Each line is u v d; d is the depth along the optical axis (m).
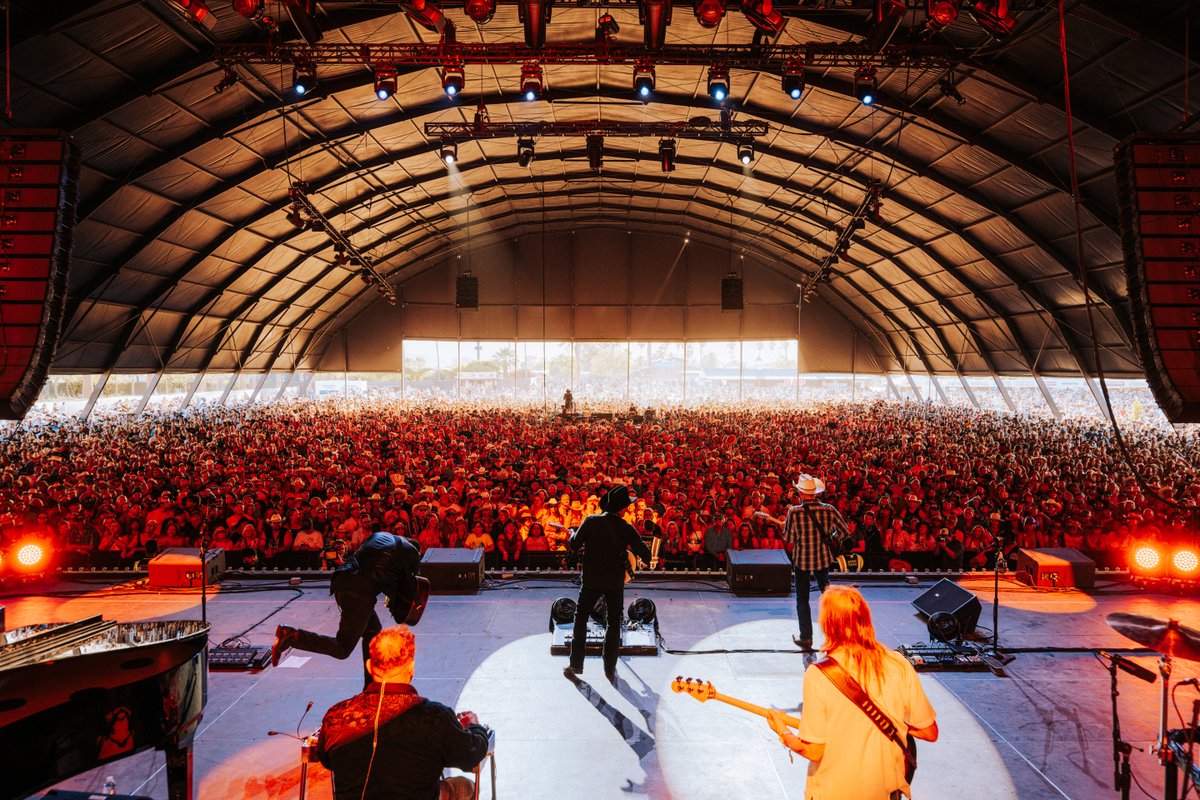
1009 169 17.50
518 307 39.19
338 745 2.63
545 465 16.22
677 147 24.95
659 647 6.39
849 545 7.68
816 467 16.83
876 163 21.06
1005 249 22.16
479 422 28.19
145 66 13.35
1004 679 5.83
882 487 13.74
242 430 24.48
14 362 6.28
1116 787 4.02
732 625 7.05
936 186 20.73
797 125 19.45
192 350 28.73
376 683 2.73
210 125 16.44
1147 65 11.48
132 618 7.21
